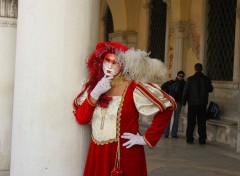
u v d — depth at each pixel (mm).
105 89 2861
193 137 9719
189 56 11625
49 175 2986
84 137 3076
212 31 10836
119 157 2855
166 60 12438
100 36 16578
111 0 14586
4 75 4785
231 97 9898
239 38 9672
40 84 2947
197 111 9398
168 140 9789
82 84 3012
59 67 2939
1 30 4746
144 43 13781
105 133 2877
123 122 2873
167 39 12406
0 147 4832
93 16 3104
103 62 2920
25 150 3020
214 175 6359
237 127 9000
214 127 9969
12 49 4789
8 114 4816
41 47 2932
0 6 4684
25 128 3014
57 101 2959
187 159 7551
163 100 2830
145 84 2889
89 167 2949
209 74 10922
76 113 2959
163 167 6773
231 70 10156
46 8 2914
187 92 9453
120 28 14430
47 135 2973
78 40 2982
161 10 13062
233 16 10094
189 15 11609
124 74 2953
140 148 2928
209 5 10906
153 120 2879
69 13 2939
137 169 2893
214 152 8398
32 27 2957
